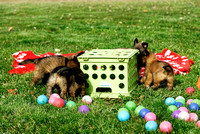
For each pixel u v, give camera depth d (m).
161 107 2.76
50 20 7.59
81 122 2.57
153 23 6.89
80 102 2.87
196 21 7.04
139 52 3.29
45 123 2.59
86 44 4.98
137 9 9.66
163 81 3.17
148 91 3.08
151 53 3.27
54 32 6.15
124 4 11.62
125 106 2.80
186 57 3.99
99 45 4.90
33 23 7.09
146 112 2.62
